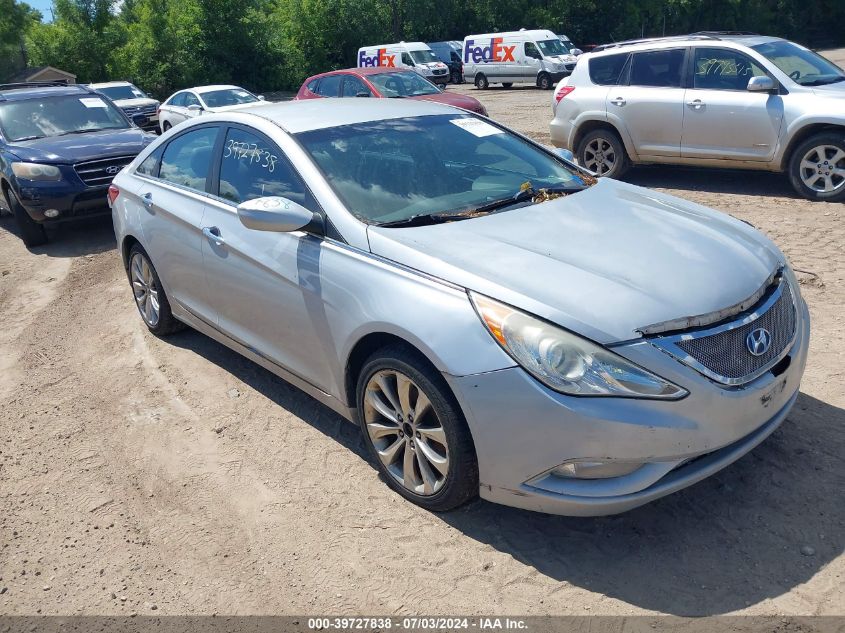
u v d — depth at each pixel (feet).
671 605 9.18
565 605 9.34
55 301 22.54
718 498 11.04
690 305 9.75
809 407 13.23
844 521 10.37
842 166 26.48
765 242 12.10
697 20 164.66
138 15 132.26
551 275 10.15
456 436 10.17
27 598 10.23
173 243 15.85
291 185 13.08
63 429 14.69
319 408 14.70
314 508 11.61
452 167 13.75
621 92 31.35
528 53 98.48
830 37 172.76
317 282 11.94
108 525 11.64
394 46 100.22
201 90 59.41
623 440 9.16
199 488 12.39
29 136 30.58
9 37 132.77
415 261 10.83
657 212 12.61
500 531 10.75
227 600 9.92
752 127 27.96
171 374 16.66
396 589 9.86
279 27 137.28
